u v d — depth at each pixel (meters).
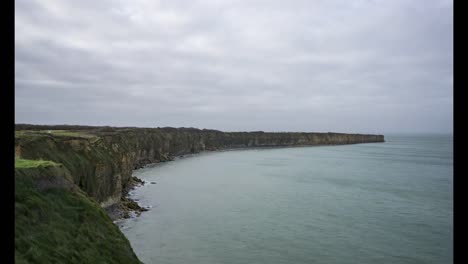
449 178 105.12
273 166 136.38
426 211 61.31
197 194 75.25
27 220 21.64
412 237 46.50
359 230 49.44
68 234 23.80
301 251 40.81
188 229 48.75
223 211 59.75
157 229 48.34
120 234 29.12
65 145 50.06
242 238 45.22
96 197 50.78
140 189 79.50
